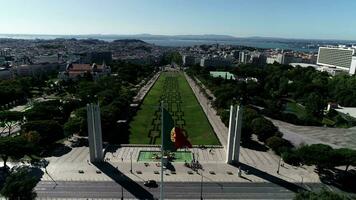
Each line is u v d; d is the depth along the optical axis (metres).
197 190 150.25
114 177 161.75
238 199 143.12
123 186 152.75
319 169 174.75
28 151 167.62
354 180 163.88
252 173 170.38
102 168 172.25
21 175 135.12
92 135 176.62
